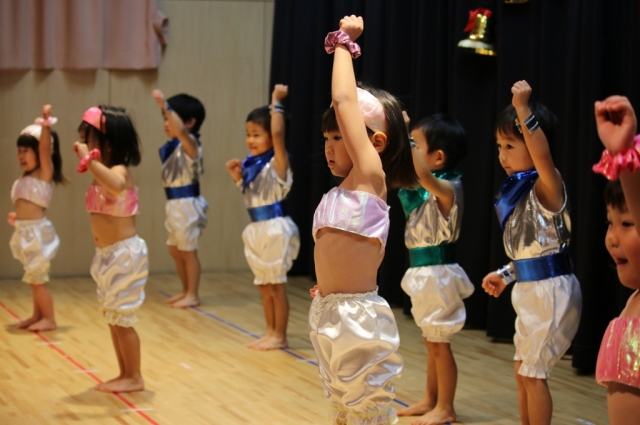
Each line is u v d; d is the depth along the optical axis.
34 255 4.55
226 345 4.38
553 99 4.31
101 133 3.31
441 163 3.20
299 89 6.59
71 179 6.55
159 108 6.73
